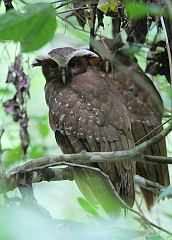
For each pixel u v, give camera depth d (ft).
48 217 16.49
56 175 30.60
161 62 37.45
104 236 14.46
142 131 38.45
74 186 48.42
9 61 37.58
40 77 49.75
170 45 30.73
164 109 40.68
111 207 30.09
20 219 10.28
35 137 45.29
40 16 14.34
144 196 36.19
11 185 24.07
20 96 32.68
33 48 14.71
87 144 32.55
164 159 25.03
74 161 25.58
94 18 33.73
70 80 35.53
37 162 24.82
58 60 35.73
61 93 34.37
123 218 29.89
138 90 38.86
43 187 47.09
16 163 38.52
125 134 33.09
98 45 34.91
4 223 10.12
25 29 14.44
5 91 35.19
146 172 37.35
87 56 36.83
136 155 24.89
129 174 31.68
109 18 39.70
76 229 13.65
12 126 41.24
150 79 39.65
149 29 34.27
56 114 33.81
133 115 38.45
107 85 35.17
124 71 36.22
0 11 37.01
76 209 46.21
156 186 33.22
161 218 37.73
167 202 41.14
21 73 32.83
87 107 33.12
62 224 16.72
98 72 38.22
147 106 38.73
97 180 30.63
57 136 33.83
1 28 14.23
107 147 32.37
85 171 30.60
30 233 10.18
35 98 50.26
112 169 31.09
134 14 15.62
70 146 33.37
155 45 36.35
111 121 32.83
